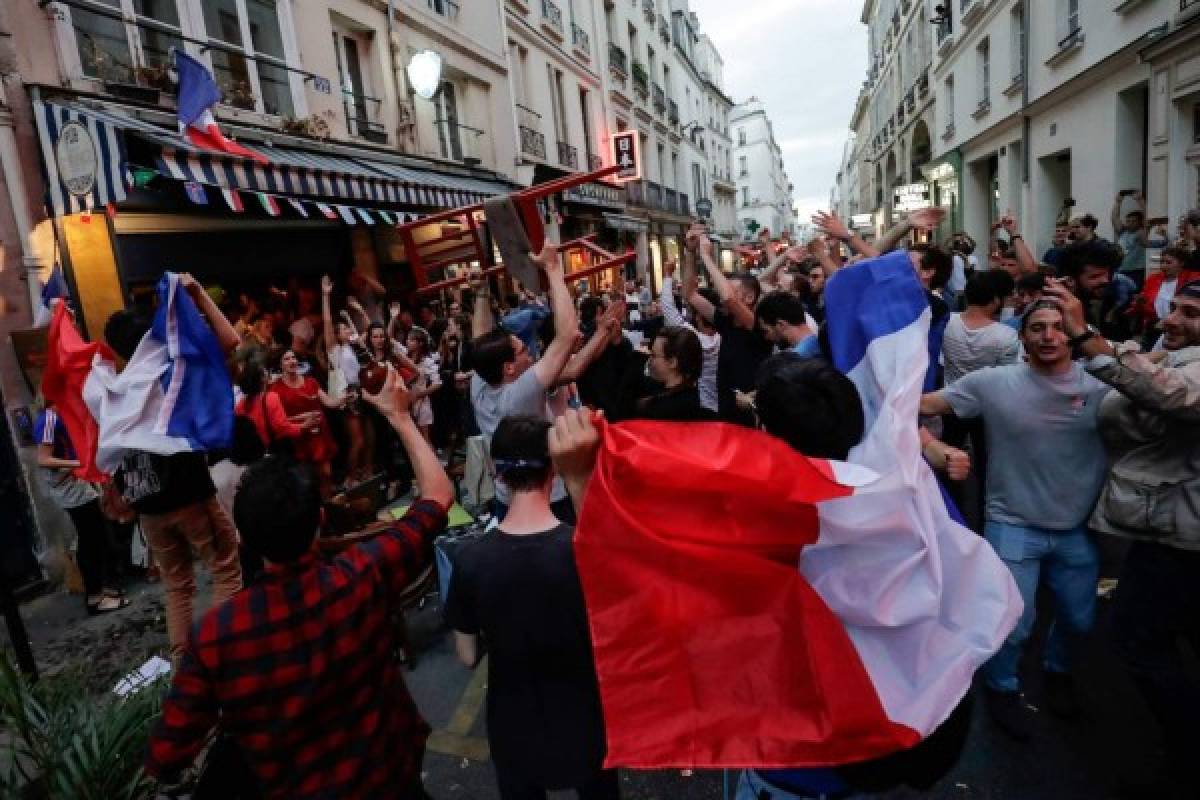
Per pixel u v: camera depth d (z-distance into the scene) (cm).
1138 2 948
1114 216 934
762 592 153
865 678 149
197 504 353
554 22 1669
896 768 155
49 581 496
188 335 303
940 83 2052
